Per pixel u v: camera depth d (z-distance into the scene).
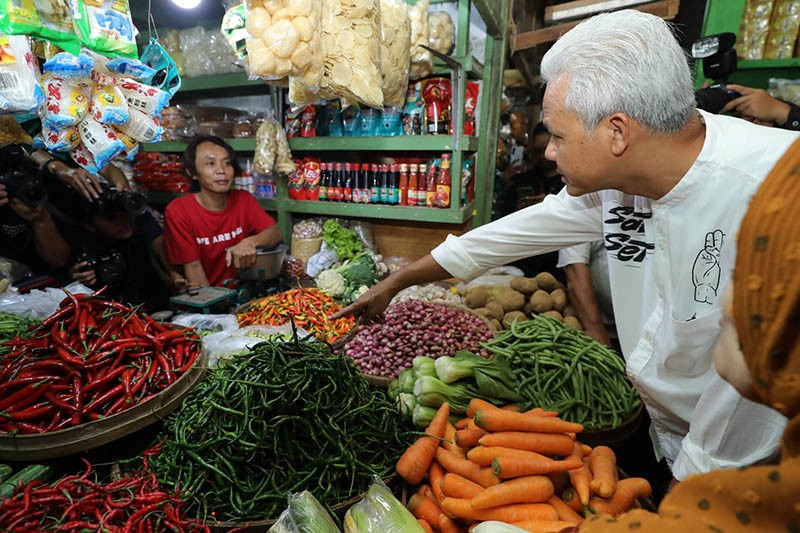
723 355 0.46
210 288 2.27
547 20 2.64
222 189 2.62
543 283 2.47
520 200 3.15
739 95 1.67
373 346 1.89
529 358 1.62
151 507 0.99
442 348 1.85
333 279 2.65
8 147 1.75
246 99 3.69
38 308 1.78
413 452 1.20
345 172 2.95
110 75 1.11
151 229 2.89
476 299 2.51
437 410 1.41
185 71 3.26
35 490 0.99
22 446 1.04
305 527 0.94
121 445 1.30
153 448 1.19
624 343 1.31
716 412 0.90
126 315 1.43
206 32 3.12
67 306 1.39
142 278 2.84
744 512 0.39
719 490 0.41
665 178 0.93
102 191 2.19
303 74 1.23
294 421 1.12
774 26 2.22
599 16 0.90
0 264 2.00
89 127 1.09
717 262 0.95
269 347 1.28
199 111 3.46
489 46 2.61
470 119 2.67
